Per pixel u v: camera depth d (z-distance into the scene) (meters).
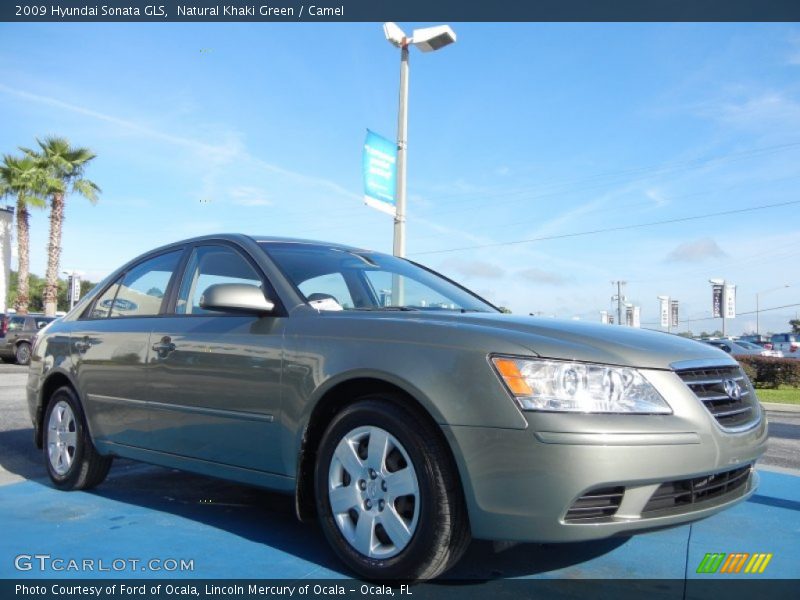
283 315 3.62
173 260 4.55
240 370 3.62
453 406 2.85
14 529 3.85
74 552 3.47
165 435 4.04
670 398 2.88
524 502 2.72
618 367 2.86
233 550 3.52
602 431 2.71
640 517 2.78
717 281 31.38
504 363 2.84
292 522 4.05
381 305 4.05
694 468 2.84
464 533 2.90
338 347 3.27
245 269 4.02
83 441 4.69
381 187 12.59
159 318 4.30
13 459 6.02
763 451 3.29
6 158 30.78
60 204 31.86
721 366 3.25
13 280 53.25
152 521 4.03
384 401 3.11
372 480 3.10
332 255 4.33
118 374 4.38
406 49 13.03
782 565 3.44
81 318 5.08
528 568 3.33
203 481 5.17
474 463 2.79
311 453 3.42
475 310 4.29
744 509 4.54
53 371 4.97
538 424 2.72
